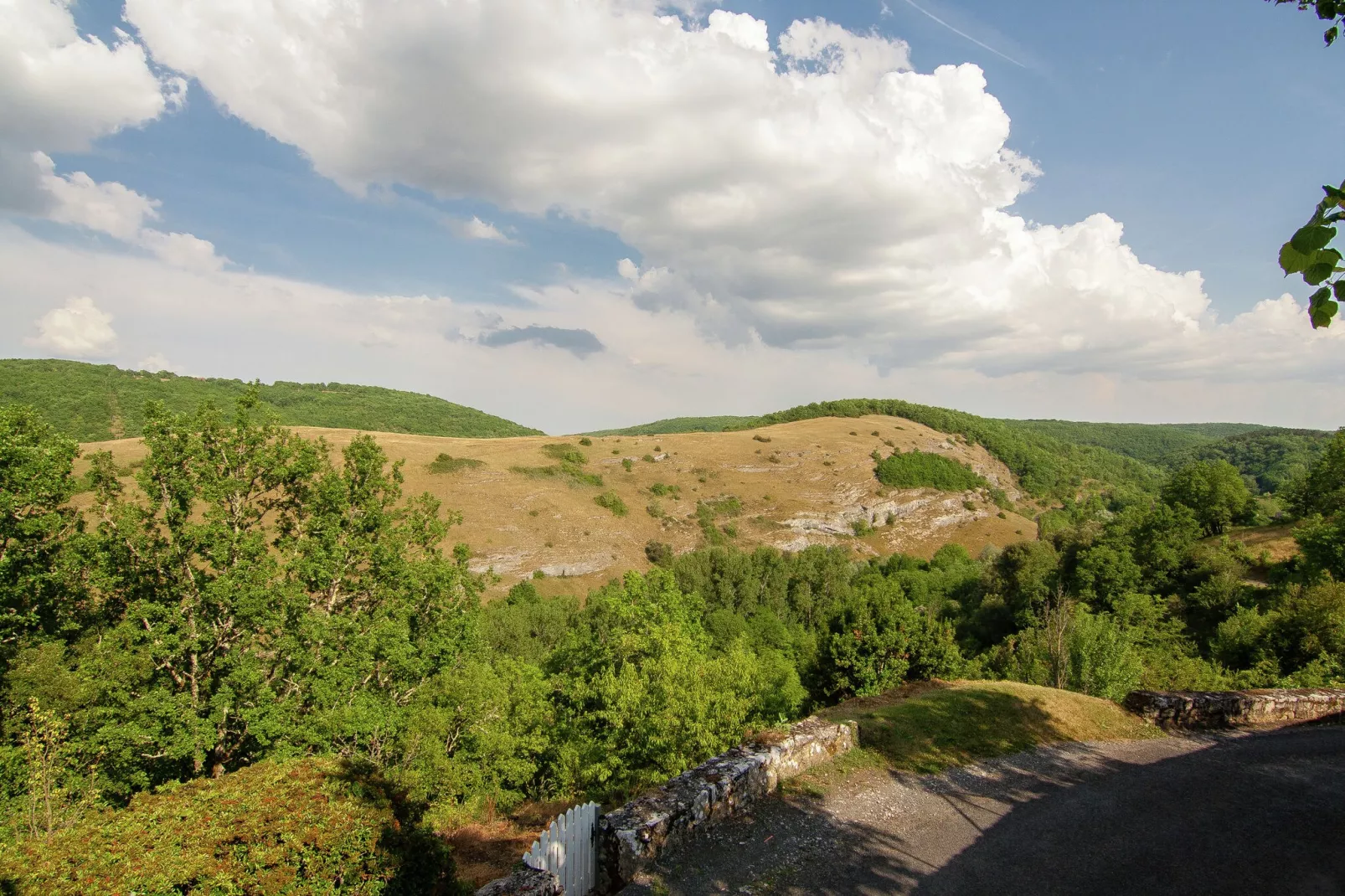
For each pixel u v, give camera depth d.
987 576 67.62
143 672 18.89
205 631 20.03
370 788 9.80
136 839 7.85
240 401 22.44
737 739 20.05
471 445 113.12
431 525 25.19
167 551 20.48
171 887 7.23
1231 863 8.73
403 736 20.80
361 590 23.25
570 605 61.03
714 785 9.91
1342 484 56.44
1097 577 52.53
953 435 166.12
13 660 18.52
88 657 18.48
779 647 52.88
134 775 18.22
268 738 18.81
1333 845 9.26
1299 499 61.53
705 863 8.73
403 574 22.66
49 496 20.56
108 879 7.08
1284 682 23.14
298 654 19.98
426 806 18.11
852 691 26.34
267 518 40.31
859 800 10.73
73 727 17.95
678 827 9.16
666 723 18.97
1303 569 43.47
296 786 9.29
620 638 28.53
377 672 22.34
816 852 8.98
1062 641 24.05
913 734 13.44
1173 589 52.31
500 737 20.53
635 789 19.34
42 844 7.68
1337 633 27.12
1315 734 14.98
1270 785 11.67
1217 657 33.47
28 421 21.50
